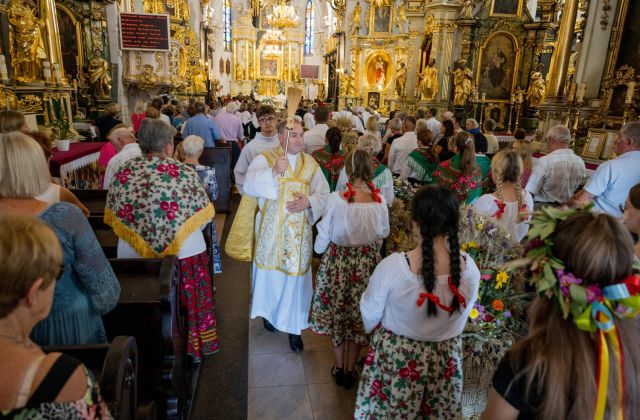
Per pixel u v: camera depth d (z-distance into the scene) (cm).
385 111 1809
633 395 91
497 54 1276
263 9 2992
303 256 296
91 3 932
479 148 440
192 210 237
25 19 625
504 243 216
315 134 536
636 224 196
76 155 554
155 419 200
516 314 222
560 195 385
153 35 1073
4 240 96
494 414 105
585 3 899
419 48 1494
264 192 286
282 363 306
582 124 813
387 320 180
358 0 1912
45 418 90
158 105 737
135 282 219
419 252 173
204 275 268
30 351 96
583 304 91
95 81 944
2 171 162
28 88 629
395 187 431
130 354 144
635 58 747
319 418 255
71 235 155
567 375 93
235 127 761
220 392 275
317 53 3017
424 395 180
